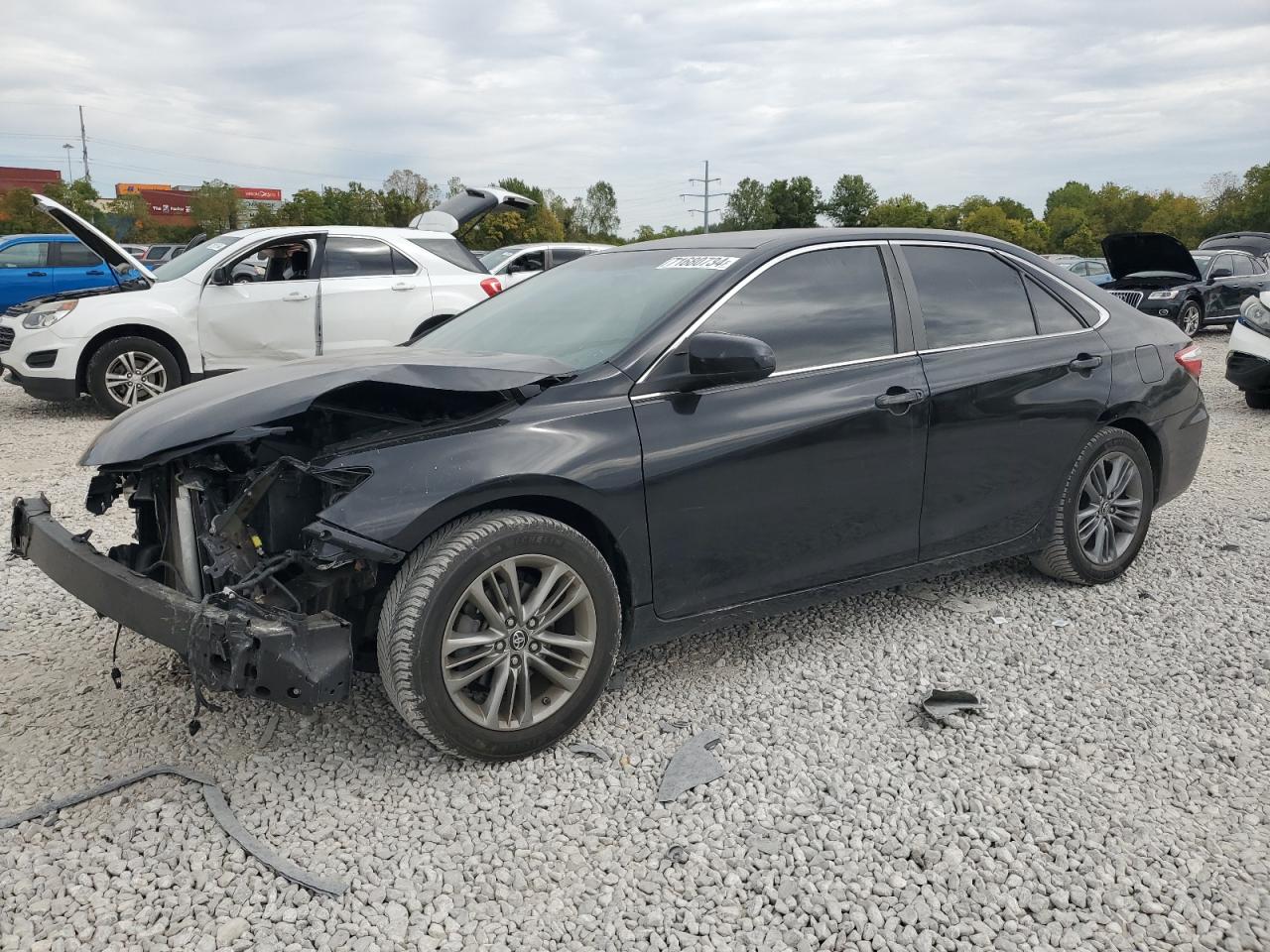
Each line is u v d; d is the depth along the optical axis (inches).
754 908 96.4
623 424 125.6
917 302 156.3
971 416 154.9
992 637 160.4
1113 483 178.7
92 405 407.8
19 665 147.3
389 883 99.8
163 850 104.0
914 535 153.3
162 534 133.9
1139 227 3971.5
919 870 102.3
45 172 4210.1
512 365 124.2
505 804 113.7
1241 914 94.3
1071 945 90.9
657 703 138.3
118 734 127.3
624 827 109.7
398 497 110.4
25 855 102.6
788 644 158.2
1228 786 116.3
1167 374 183.9
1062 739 127.7
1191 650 154.6
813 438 138.4
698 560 132.7
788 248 147.0
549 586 120.5
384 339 374.3
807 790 116.4
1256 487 260.5
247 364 366.6
